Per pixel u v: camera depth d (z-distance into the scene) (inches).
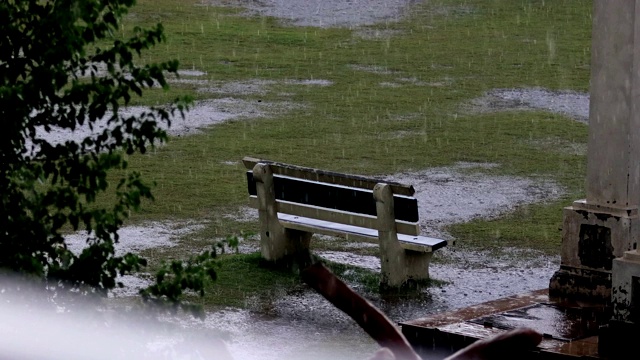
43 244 405.4
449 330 738.8
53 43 410.3
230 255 1020.5
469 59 2407.7
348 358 743.7
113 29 435.5
